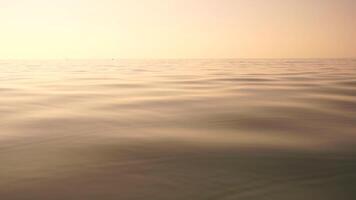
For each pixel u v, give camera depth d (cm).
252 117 755
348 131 623
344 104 927
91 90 1302
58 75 2338
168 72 2758
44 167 439
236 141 557
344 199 350
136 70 3206
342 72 2558
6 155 489
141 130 636
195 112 820
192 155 485
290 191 368
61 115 782
